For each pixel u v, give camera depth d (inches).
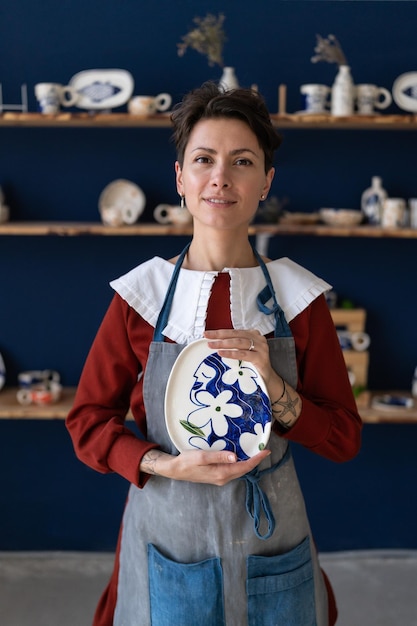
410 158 110.3
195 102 54.2
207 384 53.3
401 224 103.6
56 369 116.3
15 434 118.4
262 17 105.9
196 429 52.9
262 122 53.9
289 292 58.0
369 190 108.5
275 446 56.9
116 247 113.1
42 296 114.4
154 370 55.7
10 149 110.3
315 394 59.1
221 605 54.9
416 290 114.0
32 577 114.6
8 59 106.8
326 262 113.2
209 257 57.9
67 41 106.4
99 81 102.6
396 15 106.0
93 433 57.4
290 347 56.2
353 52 106.8
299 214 106.7
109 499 120.3
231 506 54.7
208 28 101.3
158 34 106.2
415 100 103.1
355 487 119.8
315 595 58.5
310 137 109.7
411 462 119.3
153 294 57.5
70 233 100.6
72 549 121.4
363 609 107.0
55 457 119.1
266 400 52.6
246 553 54.8
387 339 115.2
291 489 57.4
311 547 59.5
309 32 106.3
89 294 114.3
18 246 113.2
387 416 103.3
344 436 57.7
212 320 56.3
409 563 118.9
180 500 55.3
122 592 59.4
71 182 111.2
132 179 111.0
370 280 113.7
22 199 111.4
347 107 99.2
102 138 110.0
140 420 58.6
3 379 114.0
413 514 120.8
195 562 55.3
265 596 55.2
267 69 107.0
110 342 58.2
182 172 56.1
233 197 53.4
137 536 57.4
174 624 55.3
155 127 109.3
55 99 99.7
